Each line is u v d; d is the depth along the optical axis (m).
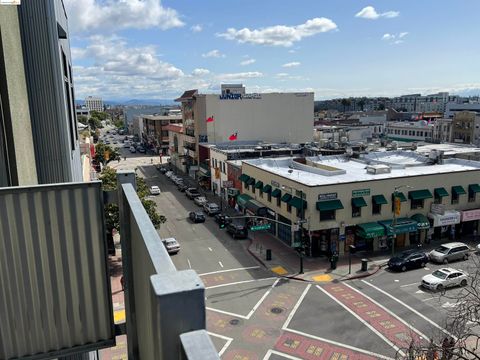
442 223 35.94
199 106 67.00
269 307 24.86
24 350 5.76
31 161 7.79
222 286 28.08
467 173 37.81
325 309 24.48
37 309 5.73
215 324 22.89
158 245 3.48
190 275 2.74
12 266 5.54
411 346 13.17
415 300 25.48
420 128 104.62
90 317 6.05
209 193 60.62
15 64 6.94
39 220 5.59
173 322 2.48
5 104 6.26
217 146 62.47
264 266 31.70
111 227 28.83
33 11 7.86
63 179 8.51
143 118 131.38
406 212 35.81
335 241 33.84
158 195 60.00
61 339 5.94
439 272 27.67
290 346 20.56
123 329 6.33
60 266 5.79
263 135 68.31
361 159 46.44
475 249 34.81
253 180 43.62
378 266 31.45
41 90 8.12
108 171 40.59
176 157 84.44
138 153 113.56
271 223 40.06
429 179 36.31
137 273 4.74
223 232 41.00
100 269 6.00
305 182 34.06
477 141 88.38
